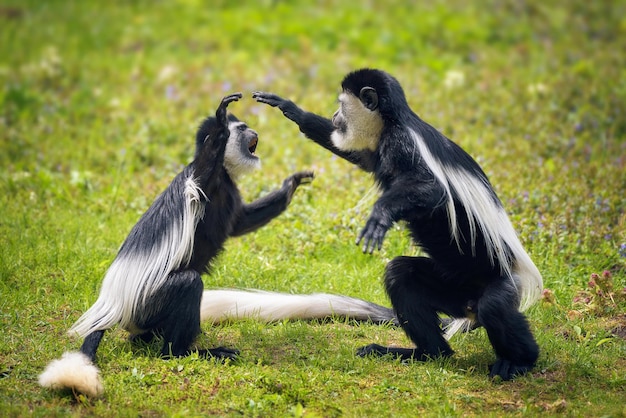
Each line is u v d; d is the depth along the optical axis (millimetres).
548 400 11250
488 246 12305
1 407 10438
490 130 22469
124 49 31375
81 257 15742
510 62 28547
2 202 18375
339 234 16844
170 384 11375
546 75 26656
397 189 12047
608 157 20578
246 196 18312
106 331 13227
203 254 13266
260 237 16969
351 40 30672
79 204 18750
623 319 13820
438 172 12219
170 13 34500
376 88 12969
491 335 11945
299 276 15648
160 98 25875
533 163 19766
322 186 18719
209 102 24531
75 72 28297
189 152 21344
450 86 25688
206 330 13523
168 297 12188
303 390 11062
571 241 16141
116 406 10727
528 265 12562
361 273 15766
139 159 21250
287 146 21250
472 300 12789
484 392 11492
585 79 26016
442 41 30891
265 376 11516
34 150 21953
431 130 12898
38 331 13117
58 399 10906
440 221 12516
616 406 10984
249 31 32188
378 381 11680
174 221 12625
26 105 25688
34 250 15891
